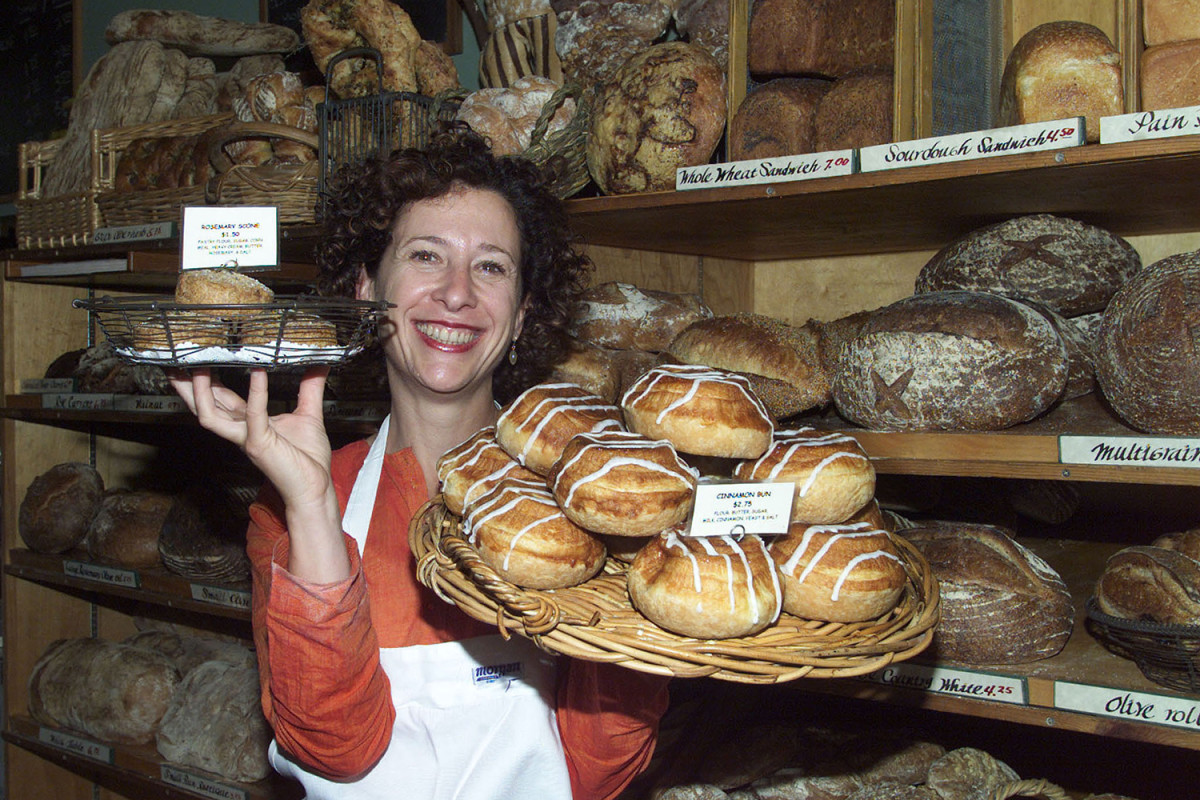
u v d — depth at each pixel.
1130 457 1.18
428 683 1.21
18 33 3.55
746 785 1.64
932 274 1.62
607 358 1.76
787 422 1.62
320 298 1.00
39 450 2.78
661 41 2.13
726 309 2.21
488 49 2.11
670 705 1.76
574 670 1.21
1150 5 1.30
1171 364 1.19
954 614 1.36
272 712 1.12
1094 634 1.45
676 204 1.52
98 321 0.91
